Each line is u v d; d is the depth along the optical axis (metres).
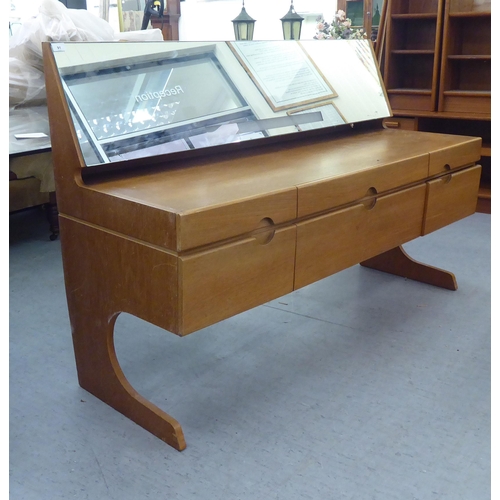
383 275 2.73
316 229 1.62
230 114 1.85
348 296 2.50
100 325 1.64
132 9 5.81
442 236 3.23
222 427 1.63
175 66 1.79
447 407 1.72
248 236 1.44
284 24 3.28
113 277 1.51
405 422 1.65
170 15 5.98
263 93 1.98
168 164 1.74
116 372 1.67
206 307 1.37
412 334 2.16
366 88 2.38
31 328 2.24
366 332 2.18
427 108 3.79
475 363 1.96
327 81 2.23
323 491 1.38
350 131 2.38
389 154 1.95
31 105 3.32
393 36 3.89
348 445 1.55
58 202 1.62
